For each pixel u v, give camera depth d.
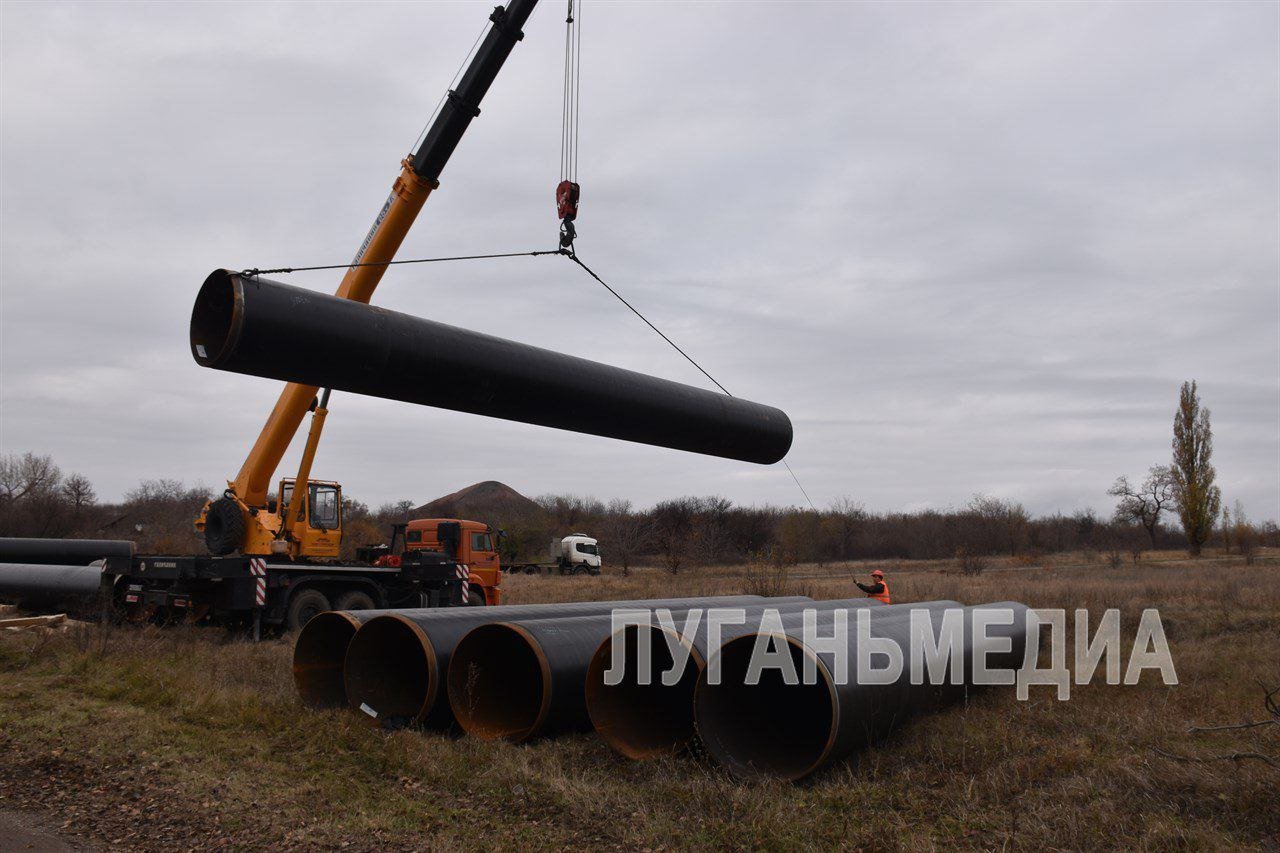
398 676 8.99
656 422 6.18
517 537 52.44
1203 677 9.90
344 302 4.87
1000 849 4.92
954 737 7.43
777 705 7.47
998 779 6.07
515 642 8.51
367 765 6.69
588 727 7.96
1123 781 6.00
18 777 6.31
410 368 4.97
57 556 17.48
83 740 7.12
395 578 15.84
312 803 5.82
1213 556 58.56
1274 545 73.44
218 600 14.03
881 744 7.08
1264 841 4.98
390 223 10.59
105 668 10.01
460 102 9.87
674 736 7.43
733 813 5.56
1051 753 6.62
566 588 29.08
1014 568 40.94
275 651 11.89
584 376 5.77
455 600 16.77
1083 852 4.85
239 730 7.60
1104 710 8.26
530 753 7.09
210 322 5.11
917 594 22.14
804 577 32.34
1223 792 5.60
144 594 14.34
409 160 10.43
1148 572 34.66
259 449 13.70
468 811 5.73
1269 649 11.67
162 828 5.40
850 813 5.58
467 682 7.76
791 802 5.75
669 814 5.60
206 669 10.22
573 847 5.10
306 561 14.67
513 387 5.40
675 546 40.44
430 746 7.12
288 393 13.32
